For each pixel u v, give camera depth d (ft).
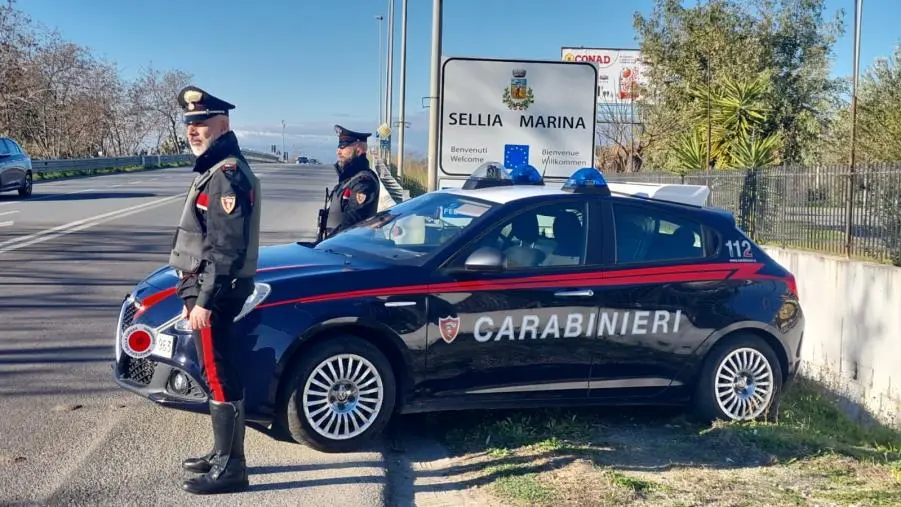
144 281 17.93
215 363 14.60
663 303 19.47
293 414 16.69
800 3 92.79
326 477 15.78
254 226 14.37
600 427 19.89
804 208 36.99
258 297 16.51
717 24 91.25
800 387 30.48
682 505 15.01
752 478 16.65
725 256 20.33
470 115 41.81
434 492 15.81
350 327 17.10
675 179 49.93
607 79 136.77
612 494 15.37
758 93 64.34
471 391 18.16
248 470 16.01
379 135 137.39
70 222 57.93
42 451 16.60
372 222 21.31
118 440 17.33
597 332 18.94
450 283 17.80
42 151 151.64
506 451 17.87
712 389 20.11
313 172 173.27
